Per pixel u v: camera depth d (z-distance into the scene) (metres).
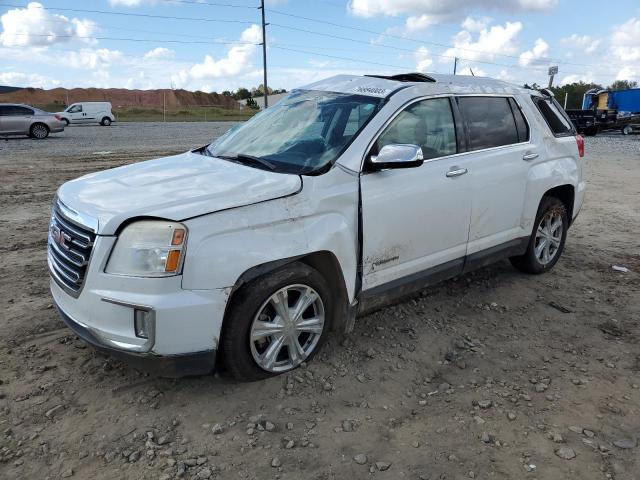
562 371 3.74
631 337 4.28
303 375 3.50
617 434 3.07
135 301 2.85
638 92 35.12
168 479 2.62
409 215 3.88
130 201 3.07
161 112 57.66
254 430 2.99
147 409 3.14
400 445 2.92
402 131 3.92
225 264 2.97
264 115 4.54
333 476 2.68
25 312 4.32
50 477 2.62
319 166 3.54
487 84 4.80
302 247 3.26
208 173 3.55
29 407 3.13
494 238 4.73
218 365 3.41
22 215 7.82
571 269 5.79
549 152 5.19
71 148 18.28
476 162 4.39
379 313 4.47
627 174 13.62
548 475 2.73
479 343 4.09
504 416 3.20
